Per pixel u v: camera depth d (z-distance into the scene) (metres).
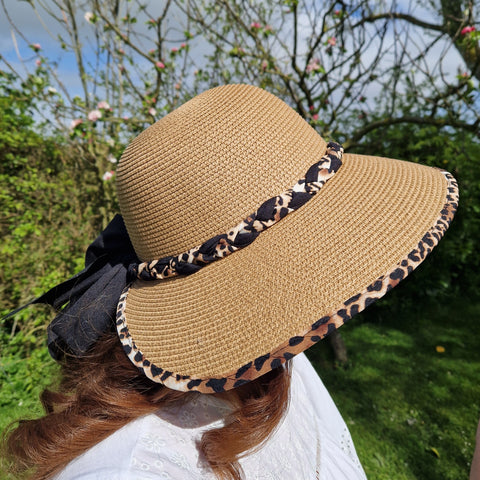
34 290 3.31
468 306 4.27
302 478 0.86
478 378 3.12
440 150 3.97
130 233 0.85
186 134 0.75
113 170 3.57
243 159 0.73
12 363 3.18
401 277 0.64
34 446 0.68
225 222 0.73
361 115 3.55
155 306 0.76
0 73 3.34
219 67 3.58
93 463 0.60
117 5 3.37
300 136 0.81
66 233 3.90
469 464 2.35
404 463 2.38
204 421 0.74
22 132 4.28
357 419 2.76
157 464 0.61
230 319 0.69
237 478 0.67
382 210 0.73
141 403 0.70
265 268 0.70
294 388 1.05
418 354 3.51
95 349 0.81
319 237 0.71
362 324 4.15
